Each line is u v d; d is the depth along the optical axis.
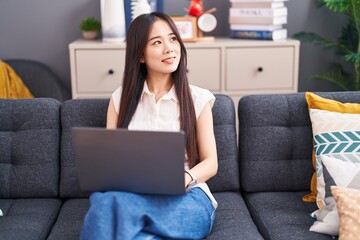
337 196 1.66
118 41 3.11
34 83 3.34
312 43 3.53
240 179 2.09
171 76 1.95
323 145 1.91
